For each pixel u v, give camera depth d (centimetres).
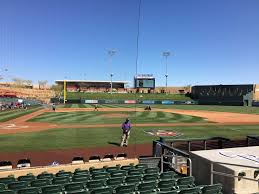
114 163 1332
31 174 1144
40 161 1778
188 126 3531
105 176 1023
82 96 10325
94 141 2433
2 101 7494
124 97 10644
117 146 2248
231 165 964
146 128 3275
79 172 1130
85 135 2728
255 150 1258
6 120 3925
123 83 14450
